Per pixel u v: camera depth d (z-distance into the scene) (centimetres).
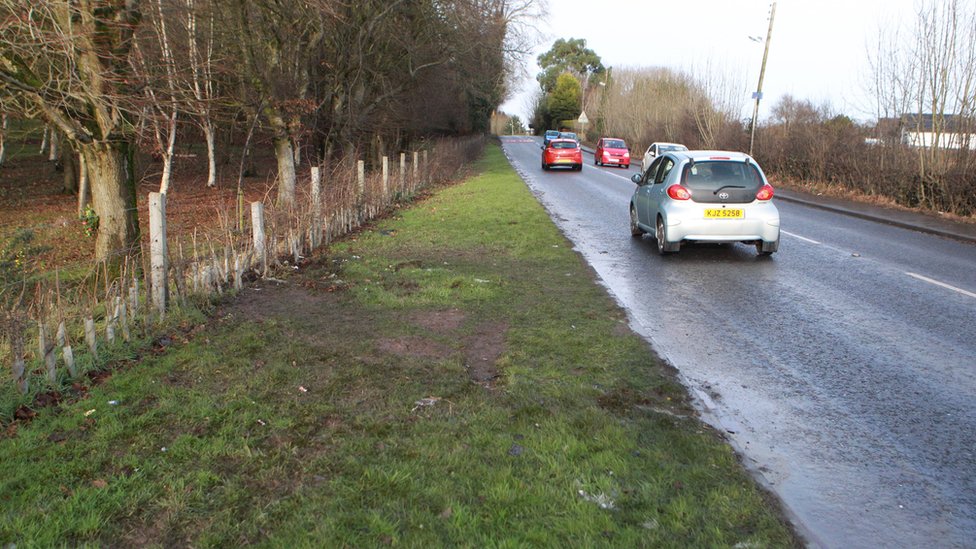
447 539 291
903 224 1448
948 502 347
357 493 327
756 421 443
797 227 1440
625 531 298
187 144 3638
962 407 470
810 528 319
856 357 575
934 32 1655
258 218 839
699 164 1042
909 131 1850
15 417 416
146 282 608
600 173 3188
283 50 1797
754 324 676
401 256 999
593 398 458
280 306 699
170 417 412
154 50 1261
